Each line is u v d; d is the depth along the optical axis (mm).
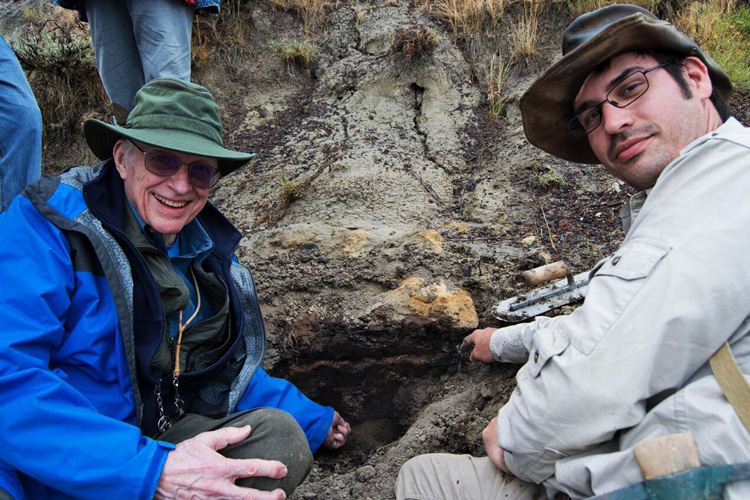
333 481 2234
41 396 1455
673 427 1291
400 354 2699
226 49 4121
